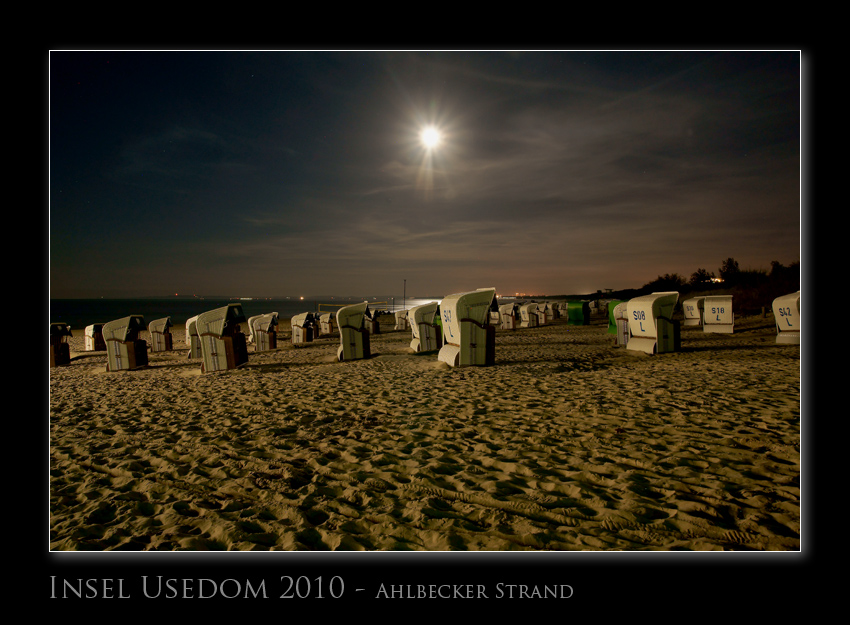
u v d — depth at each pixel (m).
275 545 2.71
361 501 3.28
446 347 10.60
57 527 3.00
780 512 2.79
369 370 9.88
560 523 2.82
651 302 10.88
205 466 4.17
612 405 5.70
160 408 6.82
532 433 4.71
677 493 3.13
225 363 11.16
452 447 4.42
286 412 6.16
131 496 3.53
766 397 5.67
